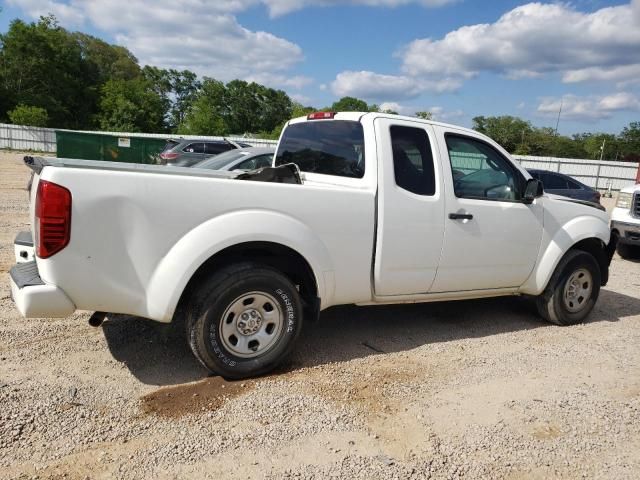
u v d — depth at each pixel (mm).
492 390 3746
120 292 3207
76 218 3021
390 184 4051
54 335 4207
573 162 38844
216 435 2969
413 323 5141
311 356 4172
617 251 10109
